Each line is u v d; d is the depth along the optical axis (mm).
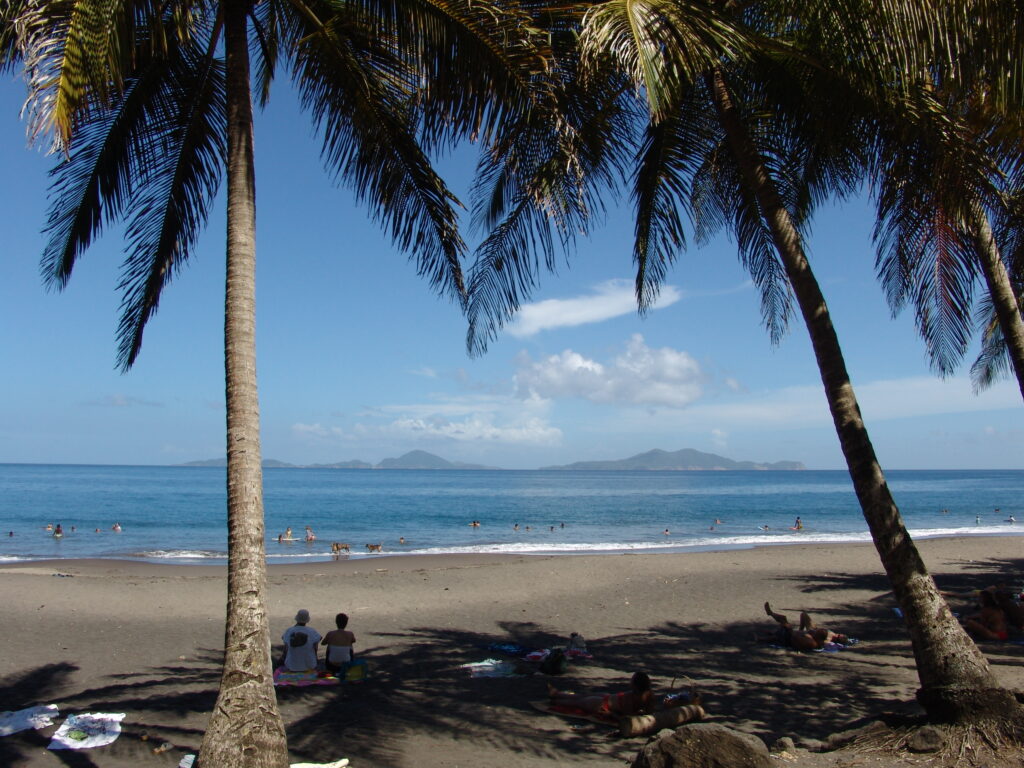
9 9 4137
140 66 5824
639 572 17406
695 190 9172
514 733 6180
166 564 20859
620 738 6023
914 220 6680
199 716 6688
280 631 11273
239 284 4414
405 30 4988
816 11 5152
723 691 7406
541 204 5773
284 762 3812
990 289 6656
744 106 7012
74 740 5988
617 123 7082
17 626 11195
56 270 6219
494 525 40594
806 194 8148
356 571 18406
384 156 6078
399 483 128250
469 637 10648
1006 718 4762
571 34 6262
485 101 5125
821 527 38688
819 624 11289
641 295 8398
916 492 90188
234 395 4230
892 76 5102
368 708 6957
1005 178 6105
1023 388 6387
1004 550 21859
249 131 4742
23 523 38594
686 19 4934
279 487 102125
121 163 6156
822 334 5750
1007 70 4461
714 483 138250
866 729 5250
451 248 6445
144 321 6531
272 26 6098
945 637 5055
